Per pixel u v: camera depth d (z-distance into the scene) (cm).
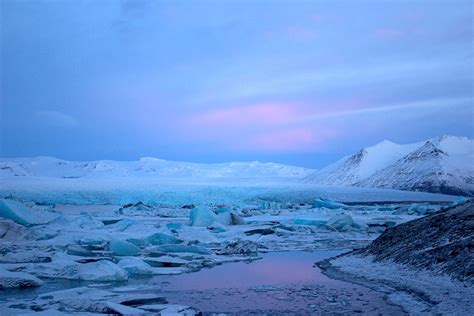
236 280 1332
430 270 1193
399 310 956
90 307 973
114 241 1800
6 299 1087
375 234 2619
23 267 1473
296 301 1062
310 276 1379
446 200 8525
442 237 1359
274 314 950
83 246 1994
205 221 2959
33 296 1125
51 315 898
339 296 1100
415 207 4403
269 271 1483
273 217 3962
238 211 4847
